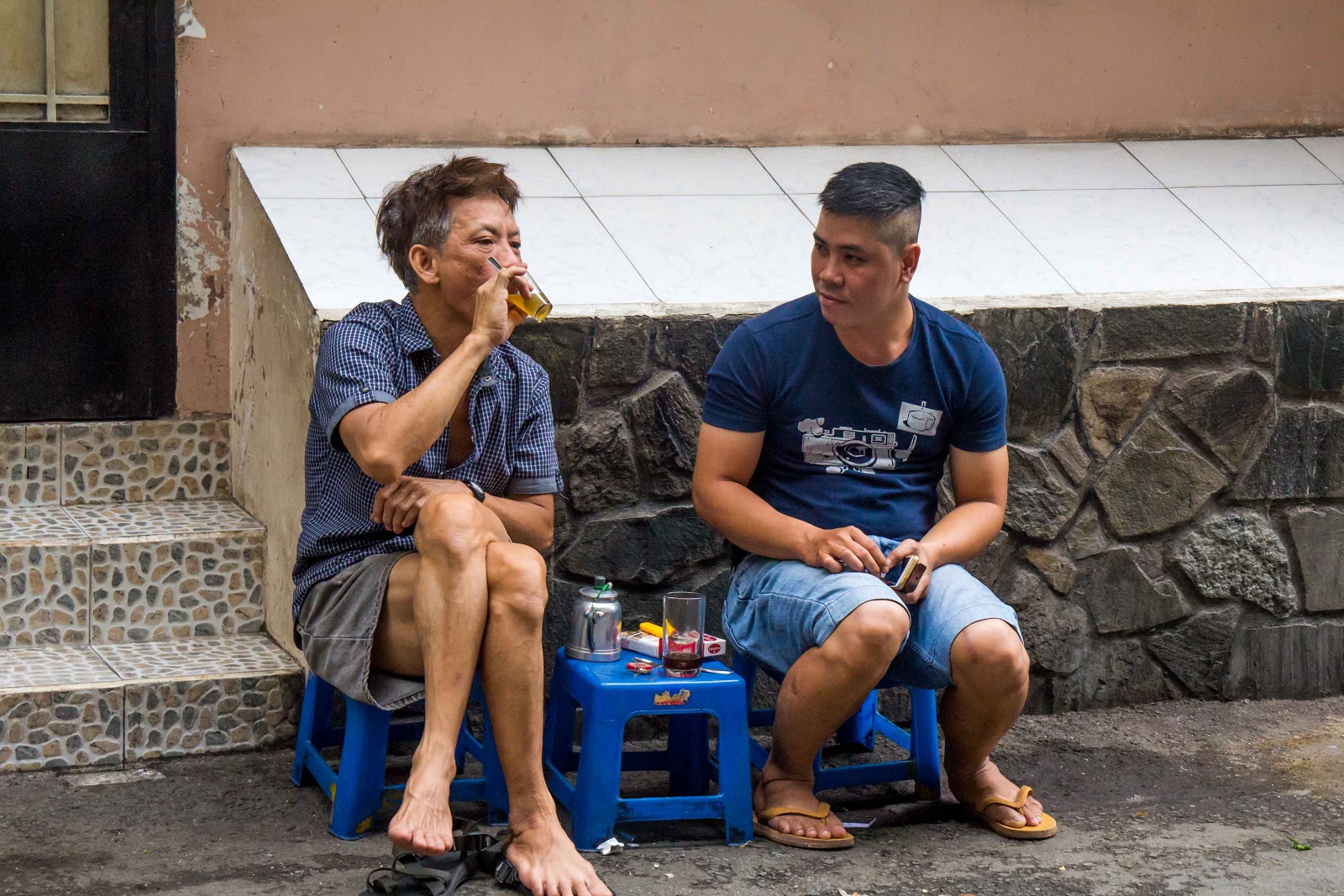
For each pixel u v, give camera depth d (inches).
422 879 159.5
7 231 235.5
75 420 243.9
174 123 245.0
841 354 183.8
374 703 170.9
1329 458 238.8
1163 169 283.7
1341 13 300.5
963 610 177.8
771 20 278.2
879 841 182.9
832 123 284.4
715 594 219.3
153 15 240.5
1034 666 232.4
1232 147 295.9
